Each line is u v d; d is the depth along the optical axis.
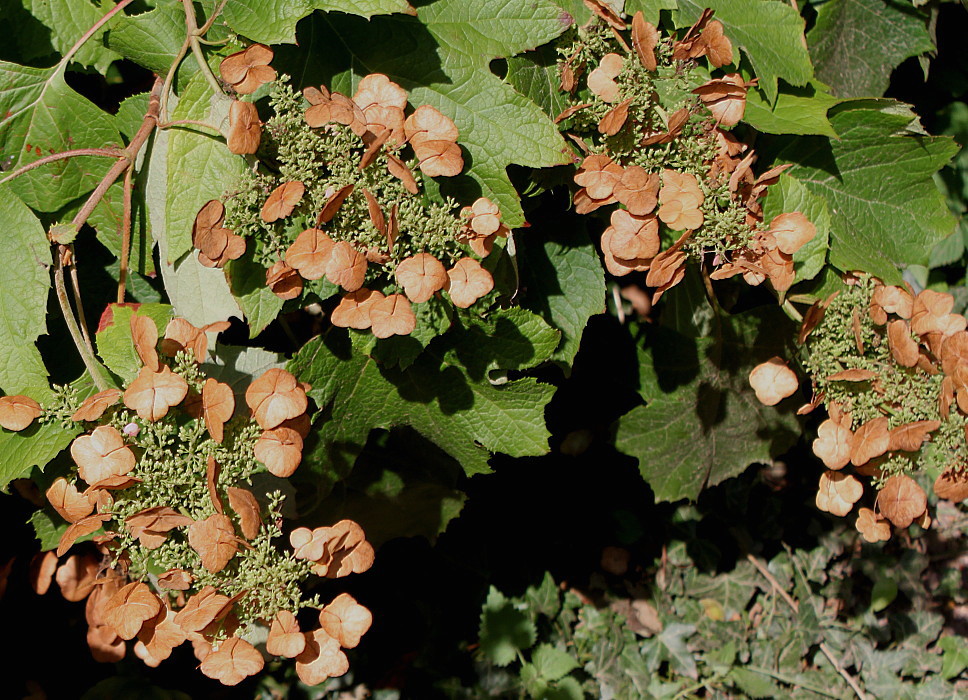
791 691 2.23
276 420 1.42
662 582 2.30
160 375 1.41
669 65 1.51
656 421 1.73
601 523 2.25
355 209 1.42
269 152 1.44
